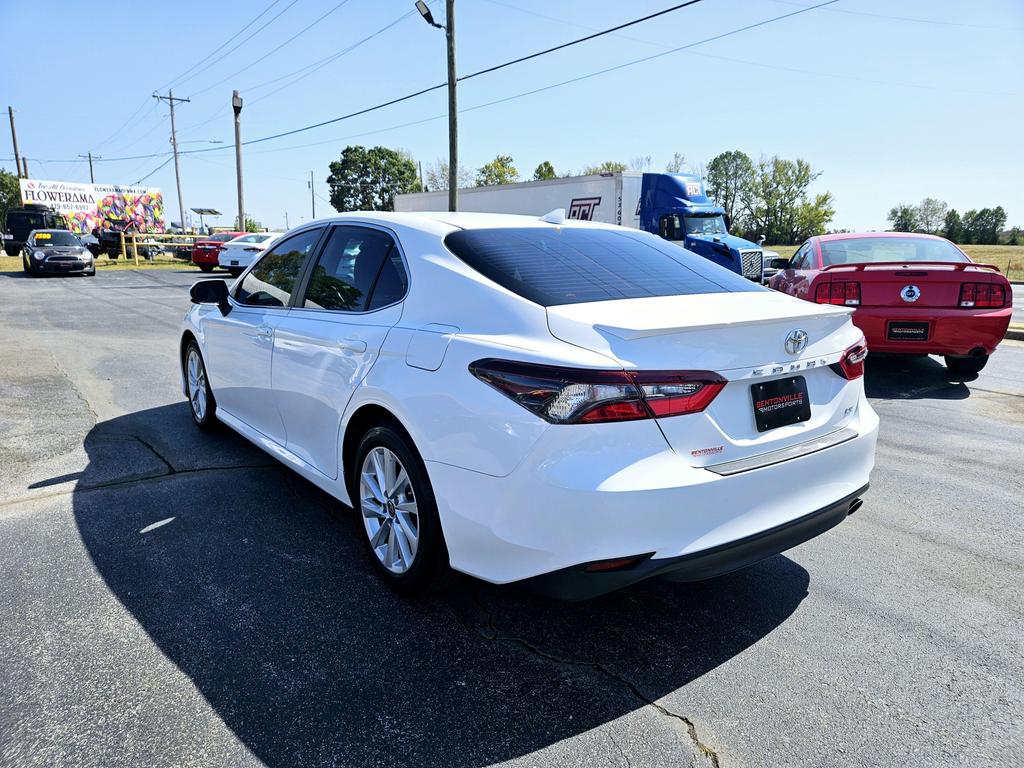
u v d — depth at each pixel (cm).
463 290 263
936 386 681
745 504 229
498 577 234
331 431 317
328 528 348
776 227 9475
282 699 221
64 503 371
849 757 200
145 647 246
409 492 279
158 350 856
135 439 483
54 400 589
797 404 254
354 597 284
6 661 236
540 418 216
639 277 283
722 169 9888
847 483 268
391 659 244
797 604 285
